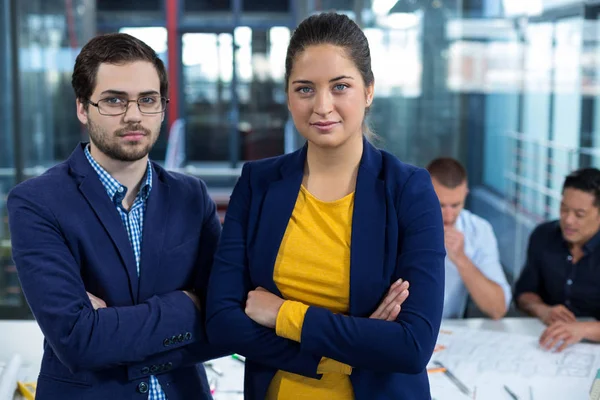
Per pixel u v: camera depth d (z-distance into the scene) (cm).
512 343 183
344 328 105
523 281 226
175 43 652
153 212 119
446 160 204
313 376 109
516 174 379
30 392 145
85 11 454
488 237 218
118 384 114
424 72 368
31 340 182
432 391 153
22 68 337
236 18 651
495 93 371
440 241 110
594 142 354
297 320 107
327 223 109
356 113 105
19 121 332
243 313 113
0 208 348
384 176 111
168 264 120
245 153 689
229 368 168
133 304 117
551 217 379
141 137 112
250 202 117
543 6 360
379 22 361
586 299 214
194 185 127
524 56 365
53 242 112
